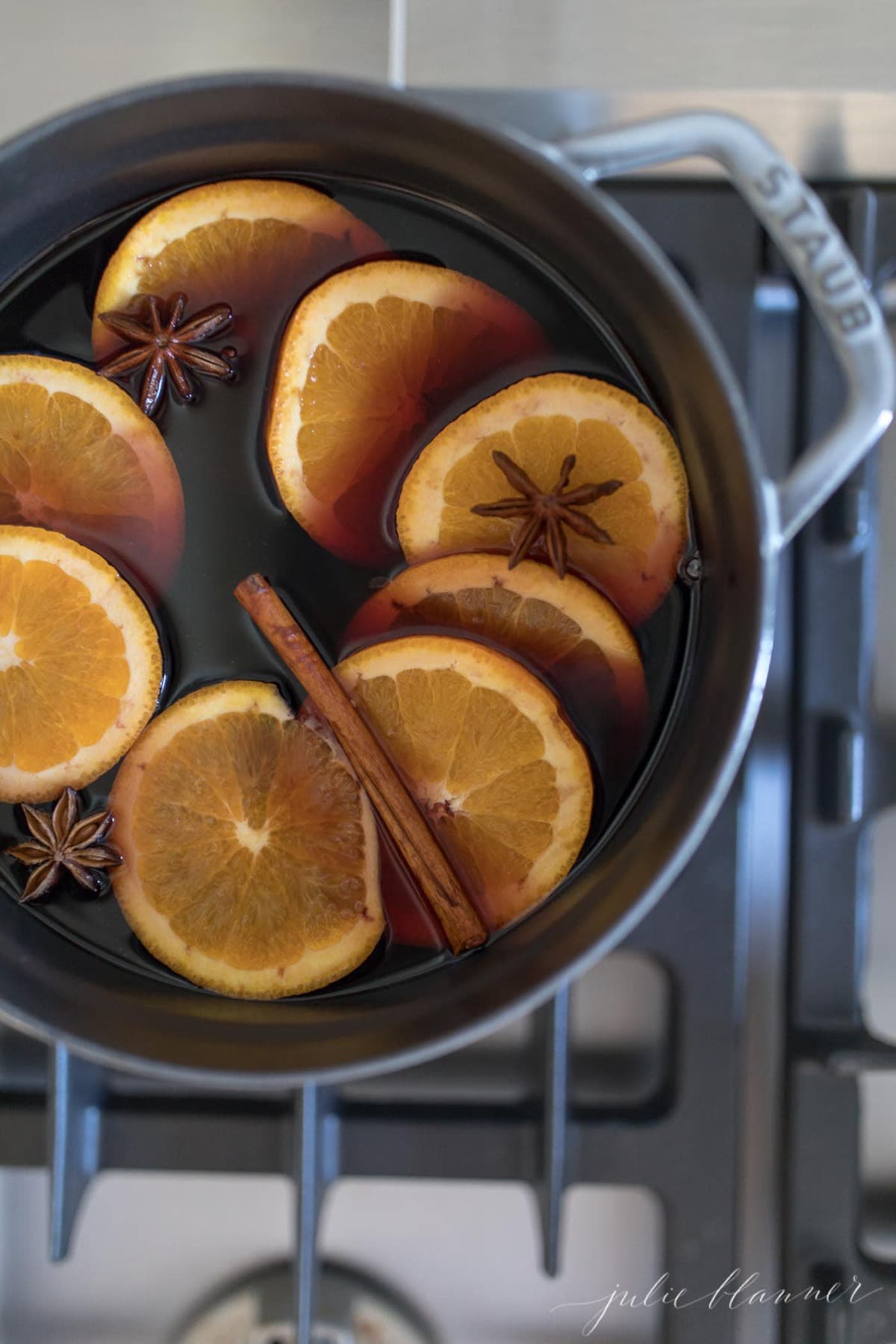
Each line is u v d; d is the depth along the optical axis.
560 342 0.66
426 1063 0.73
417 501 0.65
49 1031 0.63
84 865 0.66
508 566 0.65
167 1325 0.75
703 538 0.64
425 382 0.66
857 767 0.70
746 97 0.70
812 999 0.71
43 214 0.64
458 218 0.66
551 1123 0.69
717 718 0.62
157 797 0.66
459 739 0.65
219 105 0.62
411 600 0.66
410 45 0.70
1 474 0.66
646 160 0.62
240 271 0.66
